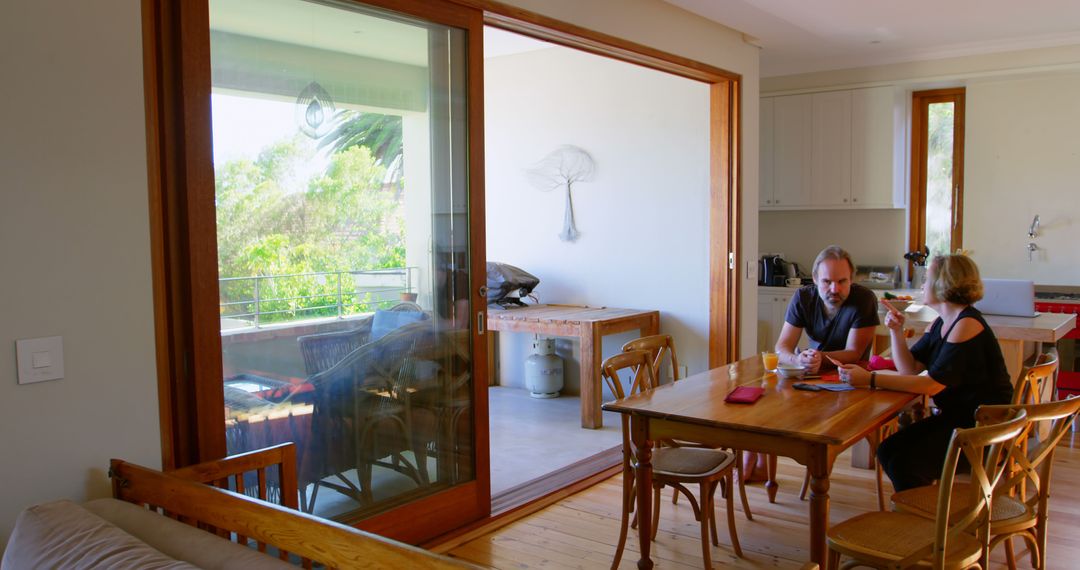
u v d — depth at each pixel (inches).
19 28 76.3
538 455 179.3
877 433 141.3
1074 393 207.9
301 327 109.0
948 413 117.0
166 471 85.0
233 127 99.5
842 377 119.4
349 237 114.9
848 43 218.7
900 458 114.4
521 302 241.1
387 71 118.9
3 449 76.6
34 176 77.9
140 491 79.7
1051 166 229.0
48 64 78.5
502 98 252.1
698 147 211.3
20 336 77.4
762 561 121.1
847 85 244.1
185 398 93.7
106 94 83.2
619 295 231.6
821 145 250.5
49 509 68.2
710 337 211.0
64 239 80.4
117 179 84.4
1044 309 217.0
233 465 87.4
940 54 229.1
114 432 85.1
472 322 134.5
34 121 77.7
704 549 112.7
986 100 235.9
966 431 80.8
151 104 88.0
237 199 100.2
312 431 111.3
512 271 236.4
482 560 122.0
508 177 253.6
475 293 134.3
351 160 114.6
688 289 216.1
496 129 254.8
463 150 131.4
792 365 128.3
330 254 112.4
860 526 94.2
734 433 100.3
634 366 130.3
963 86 240.8
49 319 79.4
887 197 241.0
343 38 112.9
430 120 126.0
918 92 249.1
